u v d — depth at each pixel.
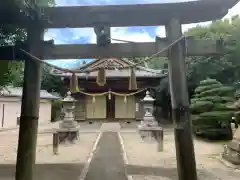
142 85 22.05
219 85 12.49
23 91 3.84
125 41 3.91
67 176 5.64
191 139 3.58
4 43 4.29
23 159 3.67
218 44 3.90
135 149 9.47
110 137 12.80
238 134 7.69
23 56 3.96
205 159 7.94
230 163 7.15
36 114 3.85
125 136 13.19
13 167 6.39
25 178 3.63
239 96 9.41
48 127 17.55
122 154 8.47
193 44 3.89
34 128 3.81
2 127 16.58
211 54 3.93
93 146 10.16
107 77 21.48
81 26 4.02
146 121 11.19
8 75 4.88
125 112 23.80
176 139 3.63
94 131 15.49
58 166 6.64
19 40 4.07
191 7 3.78
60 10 3.82
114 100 23.97
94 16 3.91
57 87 24.34
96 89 23.28
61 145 10.27
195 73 15.67
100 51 3.91
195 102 12.66
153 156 8.12
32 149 3.76
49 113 22.31
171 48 3.81
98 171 6.14
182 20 3.99
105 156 8.12
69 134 10.61
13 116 17.70
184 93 3.68
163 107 21.17
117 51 3.91
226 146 8.11
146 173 5.97
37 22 3.92
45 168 6.39
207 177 5.79
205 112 11.98
